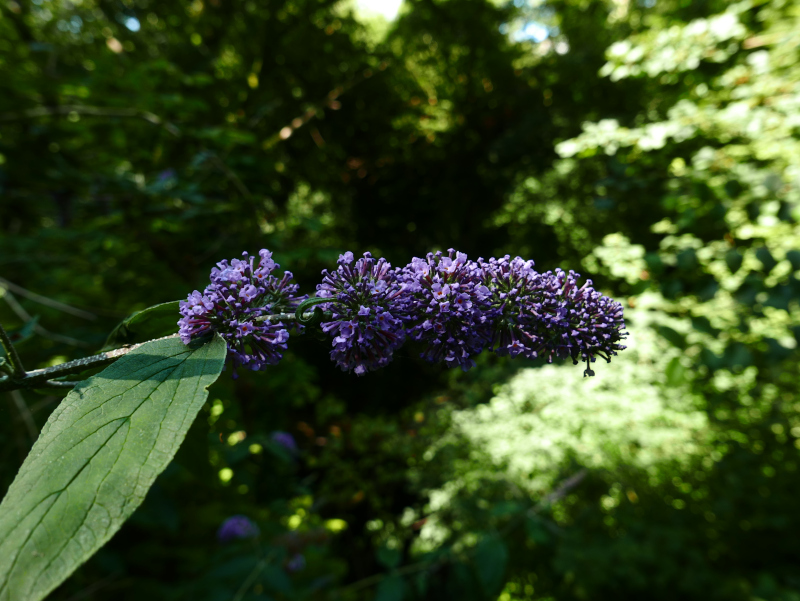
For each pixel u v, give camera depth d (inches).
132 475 26.0
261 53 410.0
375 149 566.6
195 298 39.8
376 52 518.0
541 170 540.1
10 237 160.1
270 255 45.2
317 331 42.9
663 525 277.0
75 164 166.4
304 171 474.3
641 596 255.3
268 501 165.9
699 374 273.4
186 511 162.4
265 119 343.3
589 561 255.0
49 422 29.0
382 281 43.5
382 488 405.1
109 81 141.6
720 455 297.9
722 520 282.2
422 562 134.6
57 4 228.4
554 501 262.7
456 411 373.4
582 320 45.6
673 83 222.4
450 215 589.3
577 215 450.3
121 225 156.3
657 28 260.4
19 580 22.0
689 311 179.2
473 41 555.8
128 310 169.3
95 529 23.6
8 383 37.7
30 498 25.1
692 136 195.8
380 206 602.2
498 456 287.9
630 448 288.7
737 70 205.3
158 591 129.6
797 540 265.3
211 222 157.9
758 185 159.0
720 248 171.2
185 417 28.9
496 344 47.4
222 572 108.4
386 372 510.6
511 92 589.9
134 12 317.7
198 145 154.0
